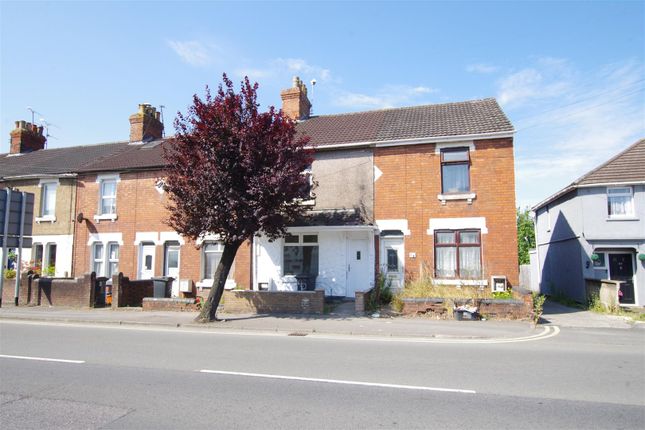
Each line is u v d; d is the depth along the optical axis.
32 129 28.89
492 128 16.89
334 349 9.30
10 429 4.91
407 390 6.30
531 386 6.53
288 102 22.69
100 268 21.19
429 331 11.45
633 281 19.08
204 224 12.92
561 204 22.69
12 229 17.98
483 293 14.80
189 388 6.41
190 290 19.11
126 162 21.66
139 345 9.77
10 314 15.14
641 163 19.53
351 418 5.21
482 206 16.48
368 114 22.09
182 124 13.34
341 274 17.58
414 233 17.03
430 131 17.81
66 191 22.17
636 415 5.36
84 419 5.20
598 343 10.20
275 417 5.25
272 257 18.34
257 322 12.97
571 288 21.09
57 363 8.01
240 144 12.53
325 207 18.03
